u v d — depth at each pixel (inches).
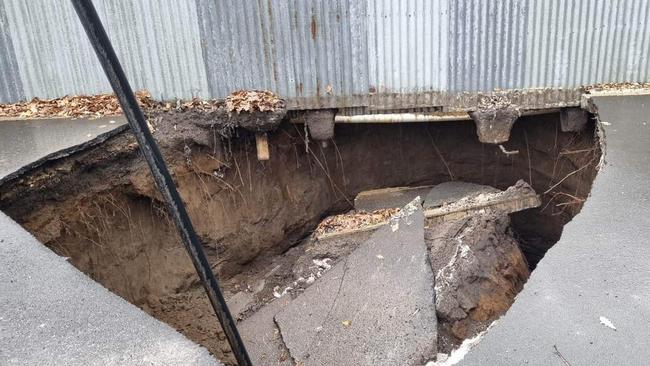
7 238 102.5
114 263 160.2
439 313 124.0
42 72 182.4
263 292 182.4
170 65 178.5
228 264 191.9
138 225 170.1
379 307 130.2
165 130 174.9
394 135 224.7
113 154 157.3
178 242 180.9
